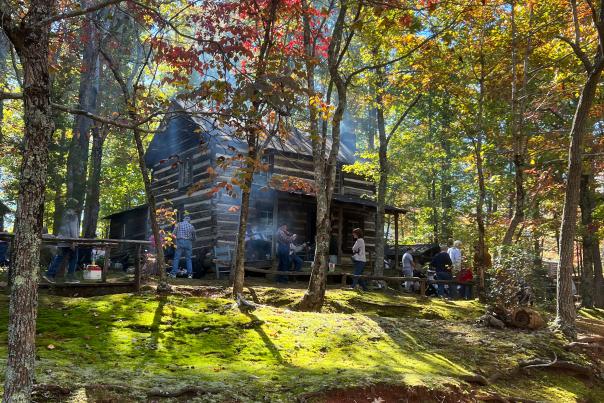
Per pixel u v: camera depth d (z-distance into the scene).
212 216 18.92
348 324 9.64
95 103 16.61
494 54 17.11
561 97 16.59
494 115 19.22
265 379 6.25
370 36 14.87
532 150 17.67
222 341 7.93
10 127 14.46
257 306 10.08
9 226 31.14
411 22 7.24
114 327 7.87
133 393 5.15
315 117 11.17
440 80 17.05
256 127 5.34
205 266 18.08
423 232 29.44
